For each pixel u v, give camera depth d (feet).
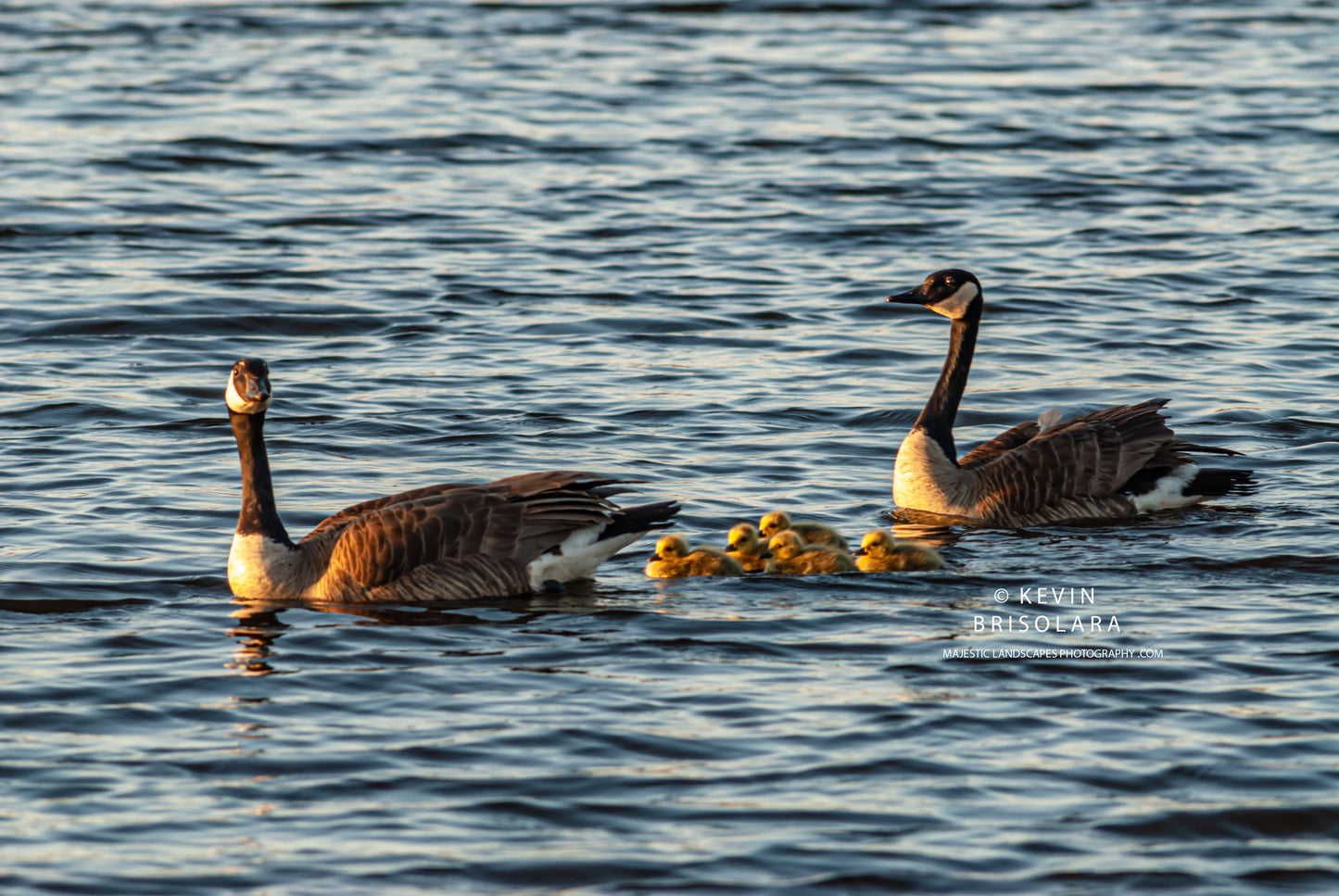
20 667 41.75
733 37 177.37
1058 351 80.38
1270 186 116.47
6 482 58.90
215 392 72.23
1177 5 203.21
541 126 133.39
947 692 40.22
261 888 30.86
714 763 36.19
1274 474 61.82
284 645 43.65
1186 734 37.68
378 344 80.89
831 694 40.11
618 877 31.40
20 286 88.69
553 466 62.39
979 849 32.53
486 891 30.86
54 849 32.22
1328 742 37.17
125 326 82.38
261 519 48.39
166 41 169.07
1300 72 158.30
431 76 152.87
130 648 43.39
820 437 67.10
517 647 43.57
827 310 87.76
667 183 116.37
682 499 58.70
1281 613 46.06
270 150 123.85
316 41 171.42
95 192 110.22
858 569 50.62
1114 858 32.24
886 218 107.86
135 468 61.16
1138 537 55.06
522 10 193.77
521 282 92.48
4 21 178.81
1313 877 31.63
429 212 107.86
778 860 31.99
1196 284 92.84
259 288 89.76
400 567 47.16
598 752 36.70
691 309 87.66
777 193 114.11
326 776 35.47
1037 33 181.68
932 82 153.38
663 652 43.19
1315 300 88.99
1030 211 109.91
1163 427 59.62
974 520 57.36
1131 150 127.44
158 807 34.06
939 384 59.77
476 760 36.35
